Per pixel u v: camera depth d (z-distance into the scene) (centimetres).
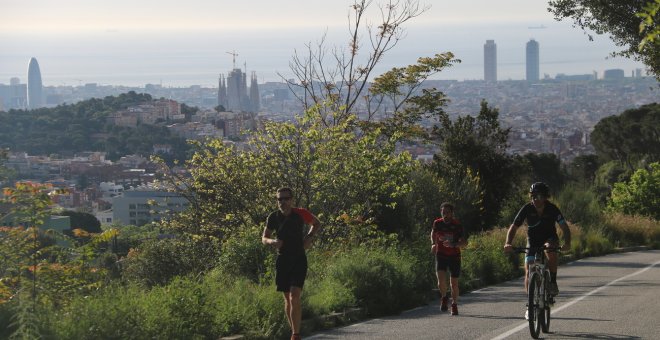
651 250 2923
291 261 975
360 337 1058
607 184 6006
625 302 1380
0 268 1136
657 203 3519
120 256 2186
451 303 1369
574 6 2473
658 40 838
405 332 1095
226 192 1898
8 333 871
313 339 1052
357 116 2783
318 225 988
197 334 995
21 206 1178
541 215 1069
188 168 2008
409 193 2192
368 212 1898
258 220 1884
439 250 1314
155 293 1059
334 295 1259
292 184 1844
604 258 2530
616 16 2391
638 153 6606
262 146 1873
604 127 6869
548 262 1095
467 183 2481
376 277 1377
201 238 1920
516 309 1330
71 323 902
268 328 1063
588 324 1126
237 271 1498
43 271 1141
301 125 1852
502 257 1989
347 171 1814
